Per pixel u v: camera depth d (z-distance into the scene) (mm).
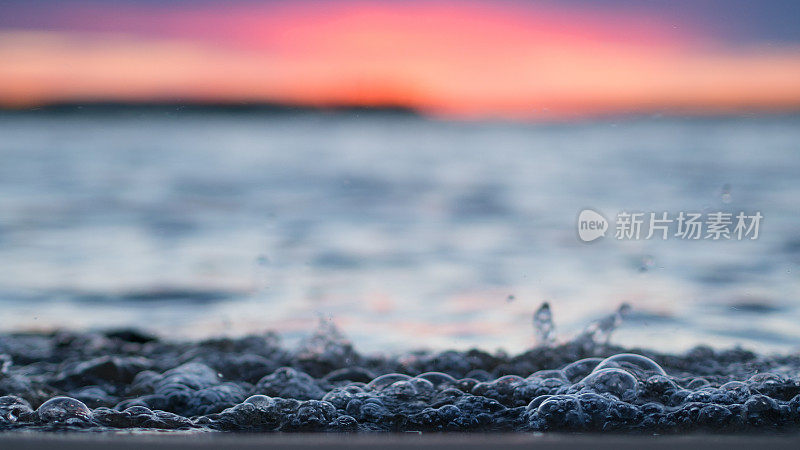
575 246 6293
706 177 11594
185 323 3854
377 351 3121
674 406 1897
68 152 19266
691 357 2695
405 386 2098
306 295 4477
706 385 2145
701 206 8383
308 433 1789
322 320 3020
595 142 24859
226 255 5934
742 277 4824
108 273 5180
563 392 2000
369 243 6555
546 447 1407
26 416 1805
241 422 1862
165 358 2791
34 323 3861
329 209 8906
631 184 11016
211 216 8250
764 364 2594
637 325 3592
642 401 1923
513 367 2578
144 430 1747
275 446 1384
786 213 7531
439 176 13289
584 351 2762
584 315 3893
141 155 18703
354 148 23281
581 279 4918
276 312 4051
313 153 20484
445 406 1901
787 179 10938
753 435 1700
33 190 10641
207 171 14250
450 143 26047
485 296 4406
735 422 1760
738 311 3896
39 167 14562
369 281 4895
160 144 24156
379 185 11688
